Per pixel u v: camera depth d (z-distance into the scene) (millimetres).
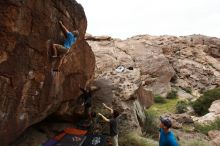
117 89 15570
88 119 12109
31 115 8711
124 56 20984
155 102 29438
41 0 7586
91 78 13070
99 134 10180
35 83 8305
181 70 37750
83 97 12344
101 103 13797
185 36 48156
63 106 10984
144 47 35219
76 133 10055
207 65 40438
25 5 6957
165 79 33438
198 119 21703
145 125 16438
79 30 10367
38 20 7609
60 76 9797
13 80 7289
